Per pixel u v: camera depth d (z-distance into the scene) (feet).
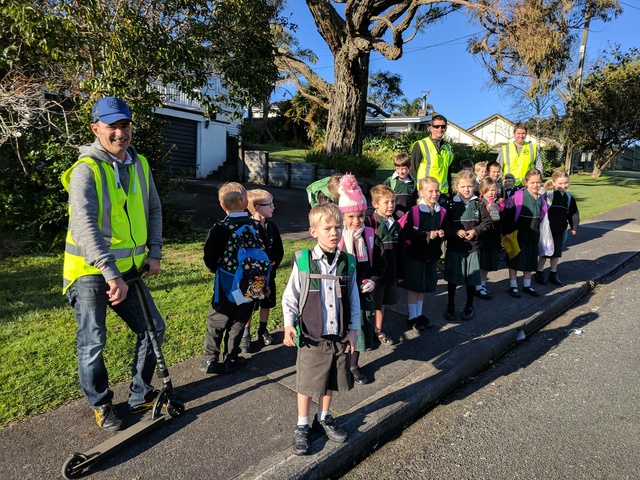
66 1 20.53
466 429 10.37
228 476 8.06
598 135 78.02
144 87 22.06
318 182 15.05
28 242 21.21
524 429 10.34
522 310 16.96
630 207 44.60
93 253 8.04
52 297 15.61
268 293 11.82
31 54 21.97
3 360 11.38
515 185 21.89
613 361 13.74
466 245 15.58
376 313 13.71
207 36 24.02
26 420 9.29
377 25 48.49
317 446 8.94
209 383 11.16
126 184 9.11
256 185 52.08
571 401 11.52
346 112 52.06
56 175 21.63
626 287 21.04
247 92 27.58
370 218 13.07
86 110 21.61
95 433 9.02
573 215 20.25
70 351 11.97
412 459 9.34
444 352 13.34
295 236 27.37
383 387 11.35
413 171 20.03
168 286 17.38
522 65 43.32
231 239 11.32
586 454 9.44
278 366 12.15
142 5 22.77
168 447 8.78
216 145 58.49
